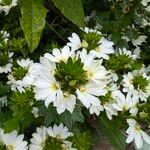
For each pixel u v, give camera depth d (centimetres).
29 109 15
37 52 21
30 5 10
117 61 18
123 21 21
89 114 17
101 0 24
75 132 15
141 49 24
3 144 15
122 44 21
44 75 12
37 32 10
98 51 17
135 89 18
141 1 23
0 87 18
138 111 16
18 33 22
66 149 15
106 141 20
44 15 10
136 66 18
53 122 16
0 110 17
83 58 13
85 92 13
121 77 18
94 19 23
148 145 17
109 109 16
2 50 20
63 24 24
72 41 17
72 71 12
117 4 23
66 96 12
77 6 11
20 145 14
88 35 17
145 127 16
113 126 16
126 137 16
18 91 16
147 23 24
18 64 19
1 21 23
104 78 13
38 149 15
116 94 16
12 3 21
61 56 14
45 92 12
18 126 14
